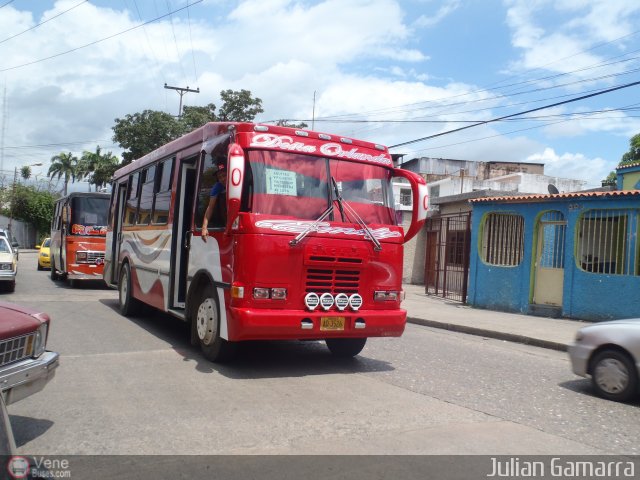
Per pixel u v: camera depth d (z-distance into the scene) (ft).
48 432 15.24
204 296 24.79
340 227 22.95
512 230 49.96
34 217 177.06
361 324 23.08
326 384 21.29
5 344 13.61
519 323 41.34
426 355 28.78
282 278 21.68
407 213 76.64
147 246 33.01
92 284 62.23
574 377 25.09
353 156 24.53
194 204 26.43
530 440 15.87
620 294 40.57
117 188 43.93
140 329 32.24
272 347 28.58
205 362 24.08
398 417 17.44
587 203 42.93
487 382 23.07
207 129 25.95
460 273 59.26
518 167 134.31
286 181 22.68
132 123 95.20
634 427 17.62
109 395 18.78
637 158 83.76
